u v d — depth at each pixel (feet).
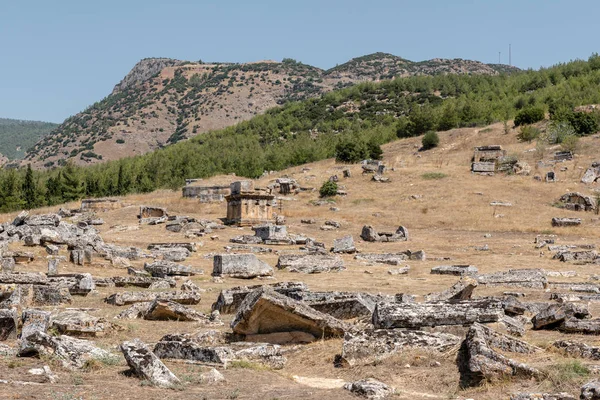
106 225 193.77
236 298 72.54
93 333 55.42
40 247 116.26
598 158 273.75
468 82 590.55
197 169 346.54
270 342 54.34
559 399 36.06
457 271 115.34
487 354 41.93
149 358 41.32
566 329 57.11
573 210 209.77
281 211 214.69
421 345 47.57
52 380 38.93
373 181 256.32
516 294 89.25
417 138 368.68
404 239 172.45
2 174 319.27
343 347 47.60
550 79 494.59
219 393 38.37
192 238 166.91
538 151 288.30
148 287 92.84
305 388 40.88
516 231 188.24
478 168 261.03
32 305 73.41
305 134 486.79
